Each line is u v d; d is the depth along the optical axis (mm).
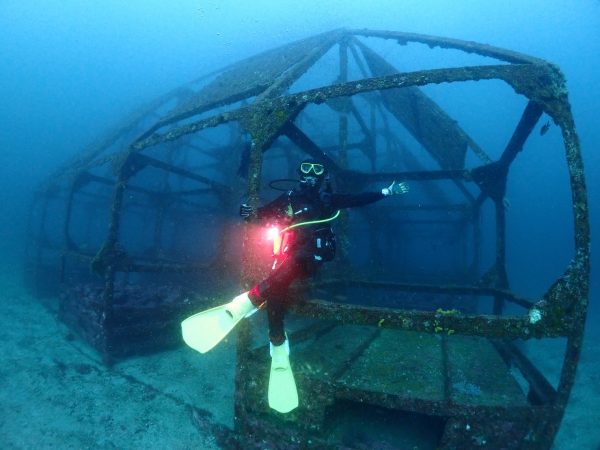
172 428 3807
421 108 7223
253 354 3416
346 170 6945
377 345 4500
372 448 3197
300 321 7031
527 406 2686
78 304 6598
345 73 7965
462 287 5668
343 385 3000
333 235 2584
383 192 2572
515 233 55031
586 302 2533
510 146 5074
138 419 3949
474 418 2729
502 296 5344
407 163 12695
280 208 2645
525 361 3789
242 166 6648
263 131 3631
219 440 3504
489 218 34344
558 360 6781
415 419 3562
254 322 6977
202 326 2453
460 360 4008
